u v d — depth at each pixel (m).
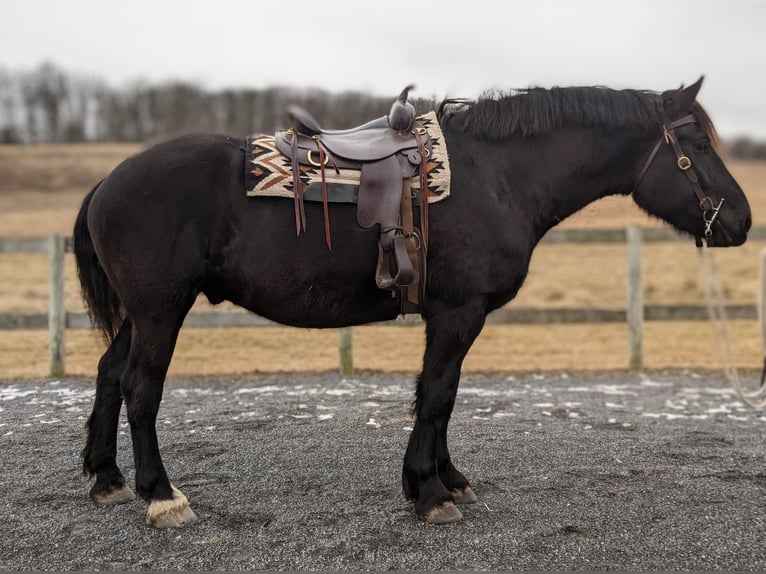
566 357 7.56
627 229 6.21
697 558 2.48
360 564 2.42
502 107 2.98
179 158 2.70
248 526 2.72
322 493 3.07
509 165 2.95
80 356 6.97
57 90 67.31
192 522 2.74
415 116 3.01
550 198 3.01
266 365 6.66
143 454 2.71
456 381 2.82
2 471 3.35
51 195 35.66
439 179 2.73
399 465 3.46
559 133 3.00
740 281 13.55
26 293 11.16
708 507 2.94
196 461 3.51
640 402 5.04
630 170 3.07
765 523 2.78
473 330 2.78
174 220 2.63
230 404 4.84
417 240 2.70
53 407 4.66
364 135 2.85
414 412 2.83
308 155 2.73
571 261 17.19
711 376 6.12
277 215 2.68
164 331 2.68
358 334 8.61
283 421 4.34
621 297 11.95
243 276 2.71
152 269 2.62
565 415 4.59
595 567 2.41
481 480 3.26
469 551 2.52
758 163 66.06
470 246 2.74
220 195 2.68
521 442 3.89
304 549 2.53
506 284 2.83
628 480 3.27
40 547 2.54
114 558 2.46
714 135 3.03
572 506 2.94
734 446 3.86
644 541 2.61
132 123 68.06
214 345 7.84
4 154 47.59
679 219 3.09
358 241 2.71
